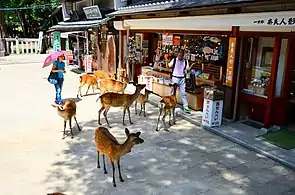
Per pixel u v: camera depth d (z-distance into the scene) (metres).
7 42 23.53
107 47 12.93
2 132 6.87
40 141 6.40
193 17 7.71
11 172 5.08
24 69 16.38
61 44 20.19
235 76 7.35
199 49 9.29
